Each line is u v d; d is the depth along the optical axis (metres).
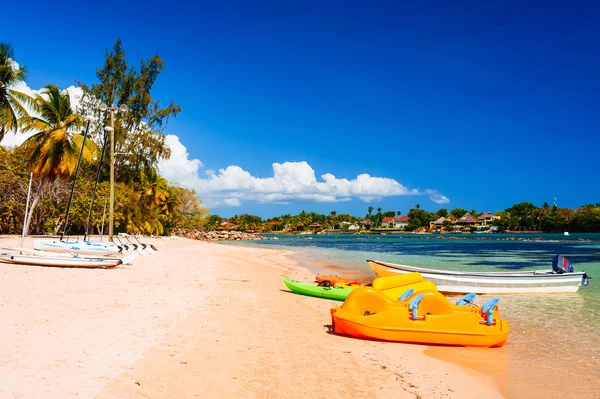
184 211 76.38
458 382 6.32
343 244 72.12
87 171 45.41
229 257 29.50
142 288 12.13
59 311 8.30
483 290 16.36
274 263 27.80
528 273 16.80
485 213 172.00
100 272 14.96
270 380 5.75
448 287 16.62
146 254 24.14
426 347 8.09
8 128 31.09
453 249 52.41
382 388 5.81
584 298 15.18
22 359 5.38
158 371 5.59
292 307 11.46
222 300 11.55
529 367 7.23
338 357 7.09
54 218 39.28
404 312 8.31
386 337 8.24
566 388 6.29
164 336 7.29
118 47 42.44
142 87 42.69
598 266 27.47
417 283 11.32
